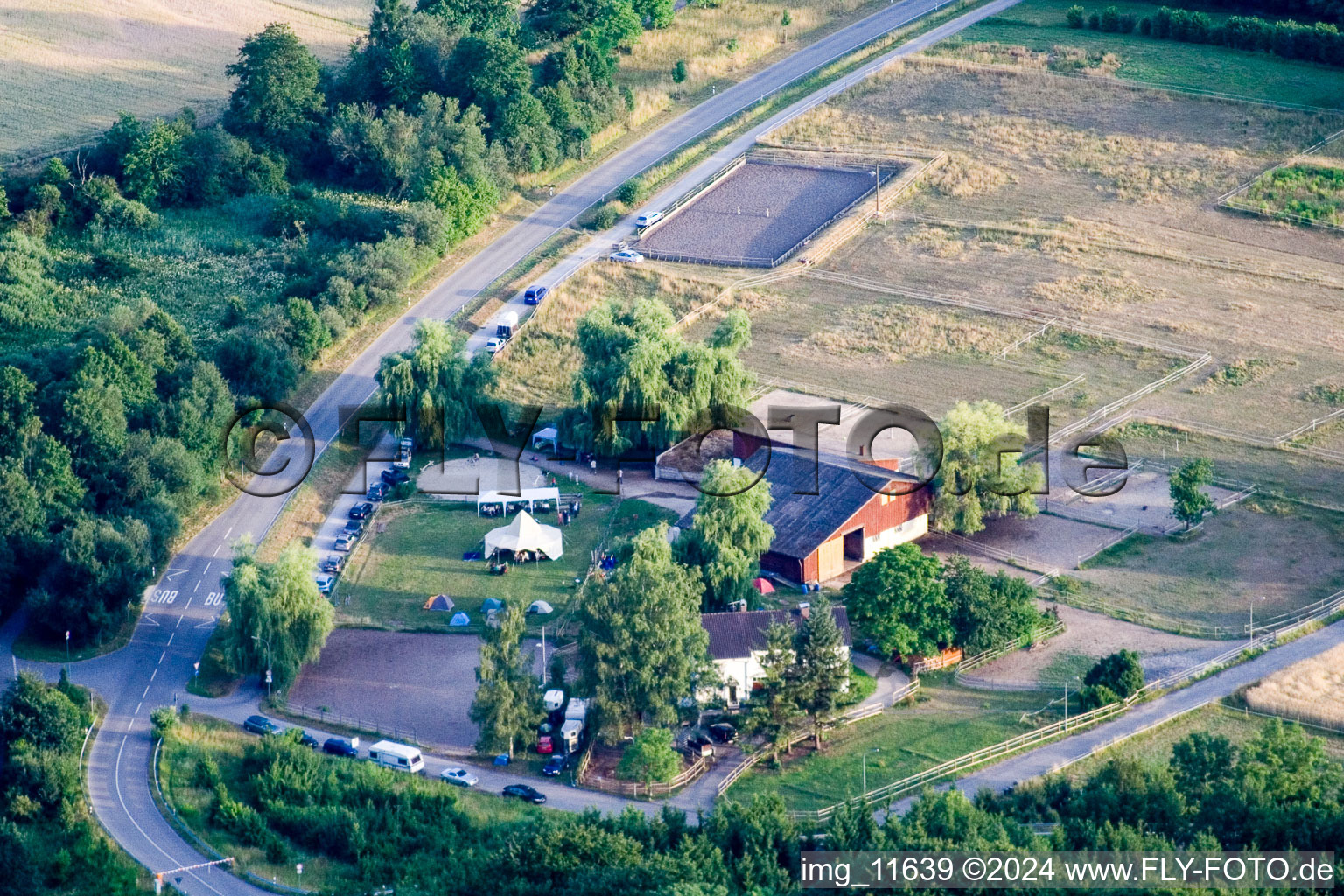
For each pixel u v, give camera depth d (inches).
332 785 6604.3
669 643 6894.7
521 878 5802.2
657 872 5659.5
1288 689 7180.1
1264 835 5969.5
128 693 7406.5
